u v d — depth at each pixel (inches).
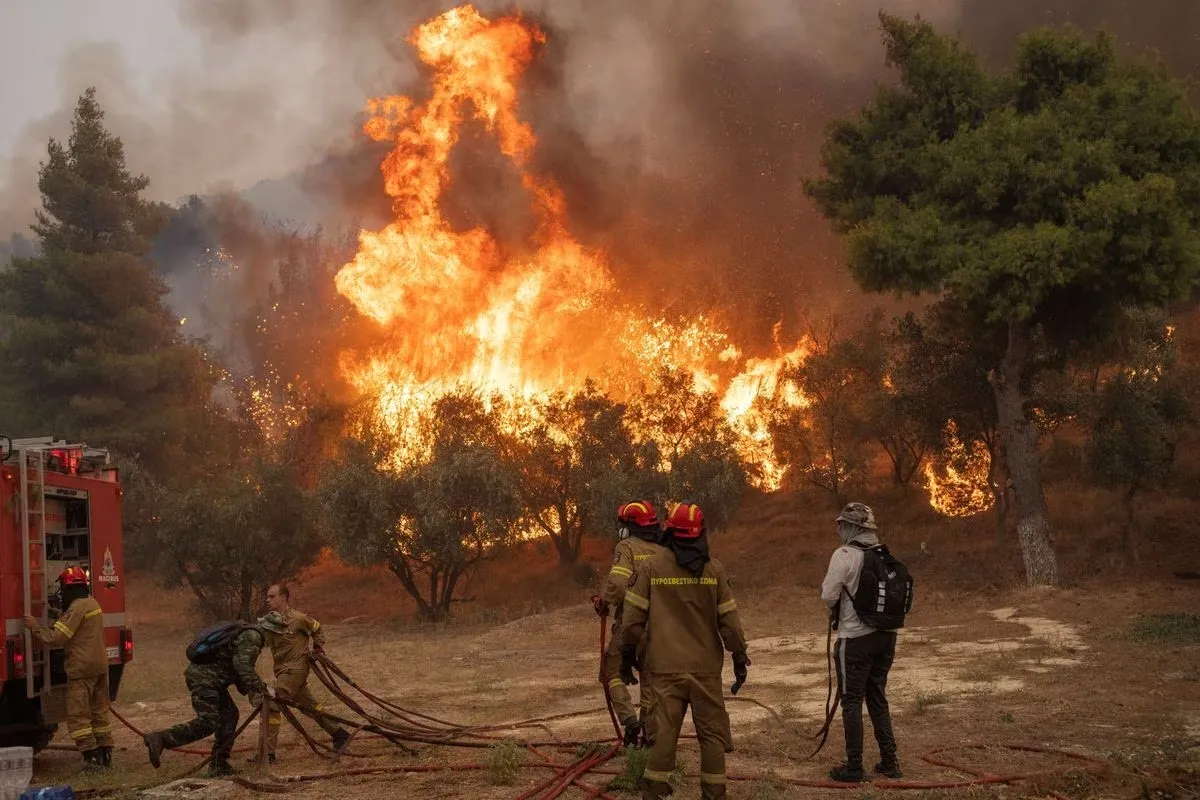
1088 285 1059.9
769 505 1756.9
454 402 1670.8
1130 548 1175.0
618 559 269.3
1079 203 1017.5
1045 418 1267.2
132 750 450.9
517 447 1620.3
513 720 472.4
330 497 1396.4
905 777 307.9
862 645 306.2
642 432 1686.8
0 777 316.5
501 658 850.1
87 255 2242.9
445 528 1350.9
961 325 1223.5
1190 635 679.7
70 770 396.8
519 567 1713.8
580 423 1628.9
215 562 1435.8
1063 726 386.9
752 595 1228.5
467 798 299.4
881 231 1103.0
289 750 402.9
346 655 937.5
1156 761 312.3
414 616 1439.5
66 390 2187.5
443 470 1376.7
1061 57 1128.2
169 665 899.4
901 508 1584.6
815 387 1612.9
